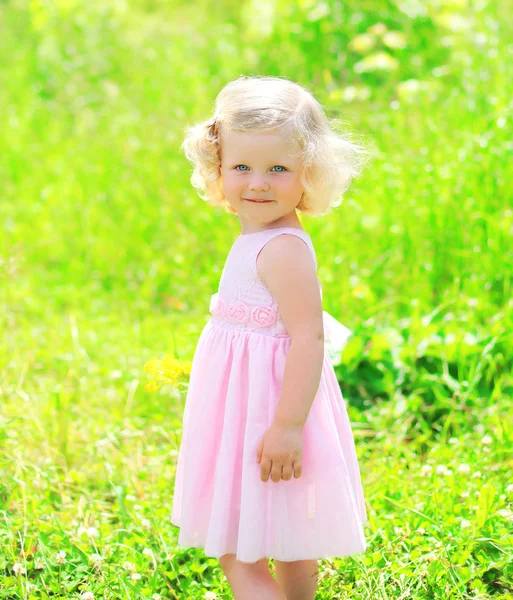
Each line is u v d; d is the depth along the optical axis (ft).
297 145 7.96
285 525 7.90
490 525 10.14
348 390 14.29
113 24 32.24
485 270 16.37
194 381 8.50
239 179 8.04
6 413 13.92
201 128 8.55
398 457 12.51
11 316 17.74
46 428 13.38
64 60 30.30
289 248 7.97
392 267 17.47
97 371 15.66
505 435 12.23
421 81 21.77
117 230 21.18
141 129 25.02
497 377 14.24
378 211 18.39
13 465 12.23
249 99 7.98
